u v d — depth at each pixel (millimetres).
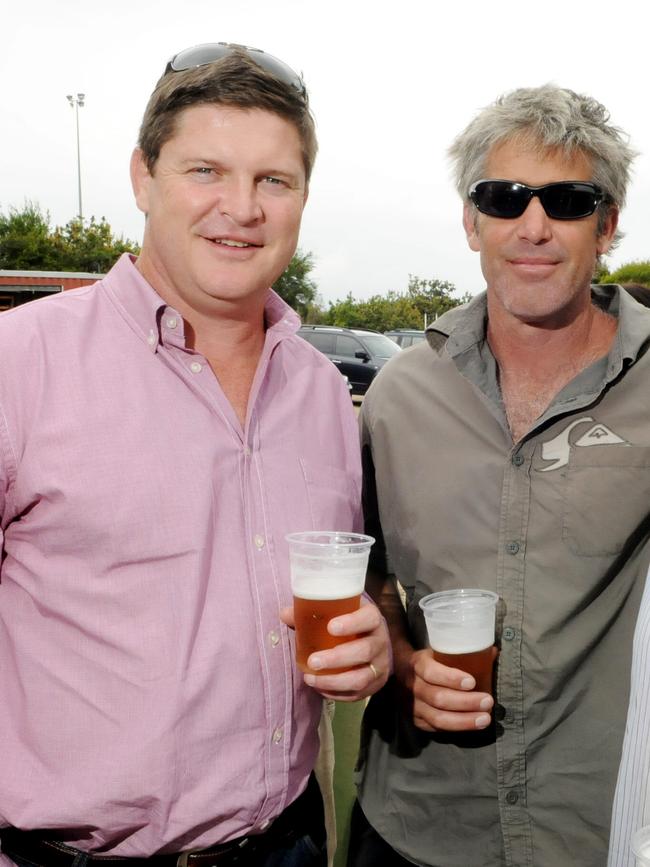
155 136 1745
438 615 2008
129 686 1591
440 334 2400
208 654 1648
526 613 2160
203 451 1727
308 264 54562
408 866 2354
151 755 1575
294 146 1772
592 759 2148
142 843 1639
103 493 1618
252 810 1712
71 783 1587
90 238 50781
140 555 1628
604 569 2129
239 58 1707
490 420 2268
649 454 2137
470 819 2250
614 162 2162
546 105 2129
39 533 1640
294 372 2039
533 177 2129
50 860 1642
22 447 1614
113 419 1666
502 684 2168
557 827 2174
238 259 1749
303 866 1865
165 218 1751
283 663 1773
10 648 1684
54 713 1607
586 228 2146
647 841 1319
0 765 1628
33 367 1639
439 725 2045
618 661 2162
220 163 1699
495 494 2211
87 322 1738
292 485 1881
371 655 1726
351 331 17562
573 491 2146
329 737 2650
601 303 2391
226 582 1702
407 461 2361
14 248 49062
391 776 2387
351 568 1700
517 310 2186
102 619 1615
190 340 1854
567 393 2193
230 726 1676
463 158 2311
